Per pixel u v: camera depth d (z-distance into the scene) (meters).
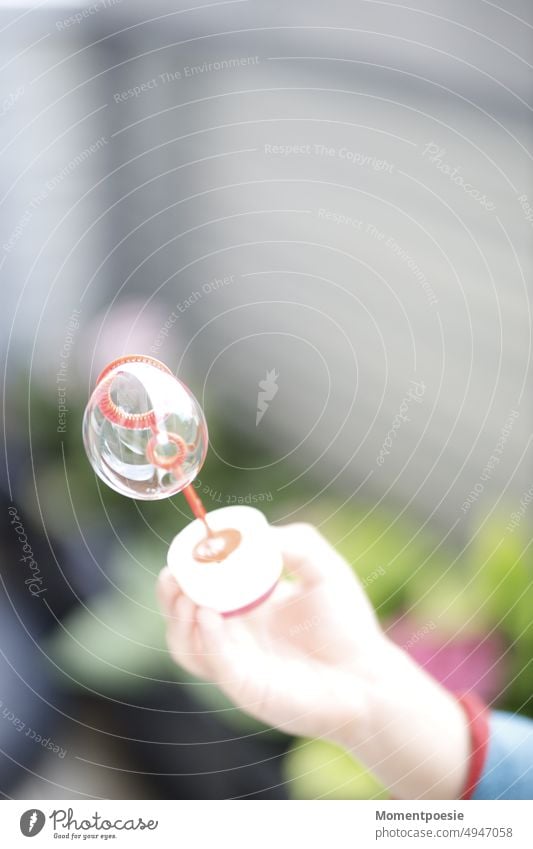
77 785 0.45
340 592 0.45
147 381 0.37
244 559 0.42
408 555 0.51
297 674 0.43
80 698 0.47
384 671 0.44
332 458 0.58
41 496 0.50
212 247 0.61
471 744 0.42
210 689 0.47
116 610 0.48
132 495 0.38
